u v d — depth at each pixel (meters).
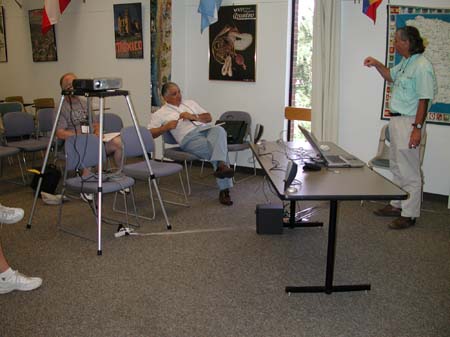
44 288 2.77
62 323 2.40
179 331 2.33
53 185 4.41
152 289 2.76
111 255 3.25
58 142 4.78
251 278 2.91
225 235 3.65
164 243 3.47
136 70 6.64
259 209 3.62
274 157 3.29
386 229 3.79
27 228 3.77
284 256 3.25
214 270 3.02
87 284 2.82
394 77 3.90
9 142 5.39
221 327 2.36
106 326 2.37
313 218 4.02
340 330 2.34
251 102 5.64
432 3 4.30
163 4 5.77
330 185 2.51
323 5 4.78
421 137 3.68
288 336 2.29
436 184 4.59
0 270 2.68
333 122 4.96
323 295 2.70
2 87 8.45
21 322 2.41
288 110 5.23
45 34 7.59
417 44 3.61
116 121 5.26
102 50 6.97
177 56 5.92
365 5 4.63
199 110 4.97
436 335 2.29
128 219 4.01
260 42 5.42
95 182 3.49
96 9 6.87
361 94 4.88
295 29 5.28
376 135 4.87
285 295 2.70
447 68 4.31
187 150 4.61
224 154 4.36
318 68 4.90
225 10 5.55
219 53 5.73
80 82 3.35
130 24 6.50
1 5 8.03
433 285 2.82
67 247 3.39
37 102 7.13
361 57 4.80
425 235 3.65
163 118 4.70
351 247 3.42
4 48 8.24
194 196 4.73
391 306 2.58
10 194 4.79
